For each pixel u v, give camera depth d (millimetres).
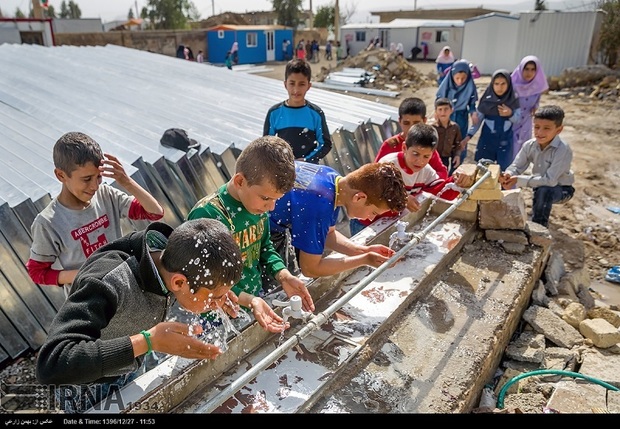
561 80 16062
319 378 2096
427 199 3781
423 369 2322
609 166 8492
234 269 1594
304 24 42281
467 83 6996
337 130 5559
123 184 2629
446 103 5410
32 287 3385
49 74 7988
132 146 4508
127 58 10320
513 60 19734
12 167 3859
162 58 10609
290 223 2498
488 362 2539
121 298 1584
